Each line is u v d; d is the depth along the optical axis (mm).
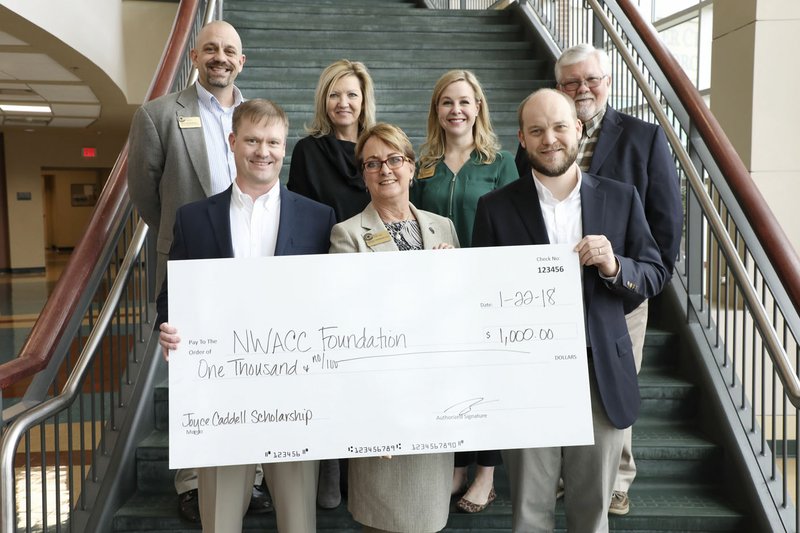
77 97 10938
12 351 6746
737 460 2727
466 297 1938
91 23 8328
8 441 1783
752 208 2555
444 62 6031
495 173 2564
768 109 4375
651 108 3510
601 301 2008
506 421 1924
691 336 3189
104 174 22625
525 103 1982
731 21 4562
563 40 6016
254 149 1926
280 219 2020
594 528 2027
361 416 1897
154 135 2592
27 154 16844
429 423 1907
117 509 2580
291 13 6672
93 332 2420
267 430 1870
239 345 1872
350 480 2064
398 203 2102
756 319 2555
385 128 2055
